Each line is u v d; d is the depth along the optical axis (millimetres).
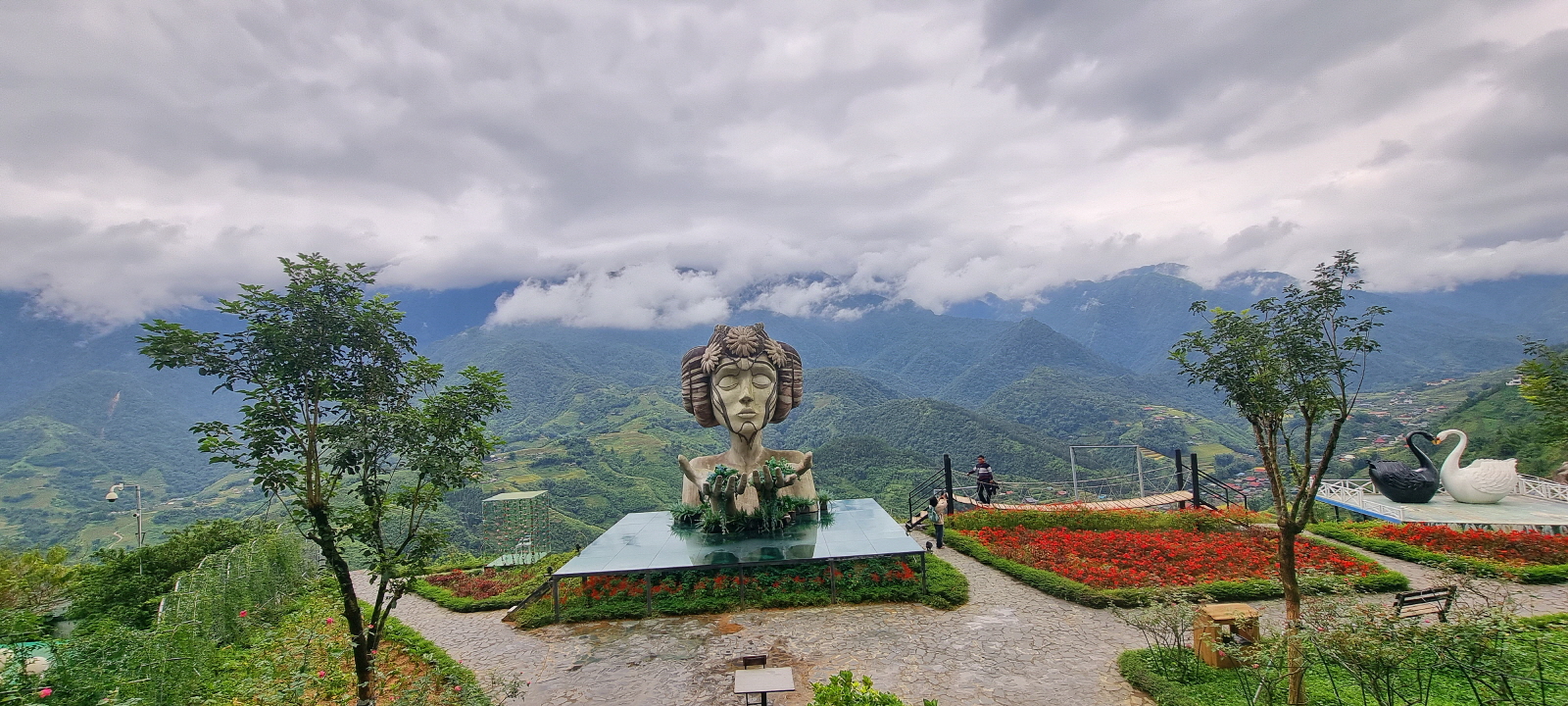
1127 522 18938
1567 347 11625
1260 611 12516
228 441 7852
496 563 20703
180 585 13188
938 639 11688
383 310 8602
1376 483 20484
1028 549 16484
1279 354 7879
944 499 21922
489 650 12570
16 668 9680
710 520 16562
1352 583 13328
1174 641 10828
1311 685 8836
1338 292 7531
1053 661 10625
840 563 14750
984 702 9406
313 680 10039
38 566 19406
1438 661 7680
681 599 13688
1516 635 8438
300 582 17359
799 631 12281
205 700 9797
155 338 7453
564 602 14297
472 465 9266
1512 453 35062
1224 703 8539
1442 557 15070
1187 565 14750
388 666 11938
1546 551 14703
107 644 9938
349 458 7738
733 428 18031
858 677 10383
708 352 18625
